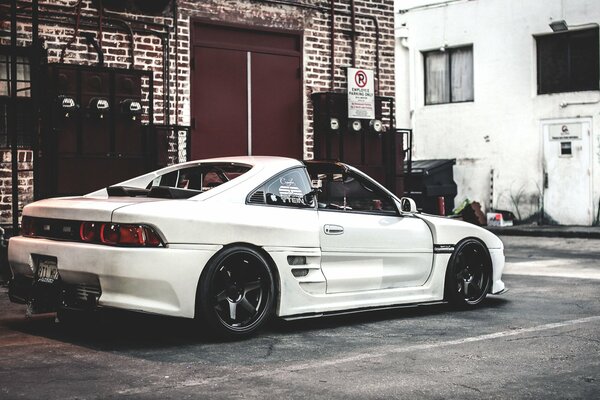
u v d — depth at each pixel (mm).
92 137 10266
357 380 4801
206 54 11797
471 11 21609
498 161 21219
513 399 4402
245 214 6082
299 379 4816
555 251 14758
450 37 22047
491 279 7816
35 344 5820
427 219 7457
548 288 9266
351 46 13305
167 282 5617
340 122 12883
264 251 6164
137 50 11125
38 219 6199
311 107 12906
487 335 6285
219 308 5887
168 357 5406
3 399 4324
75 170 10094
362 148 13086
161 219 5633
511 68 20938
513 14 20875
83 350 5617
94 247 5641
